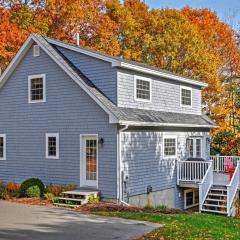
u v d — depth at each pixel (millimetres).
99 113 18047
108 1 35844
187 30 34594
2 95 21703
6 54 28172
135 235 11000
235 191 19984
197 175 21188
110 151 17703
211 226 12531
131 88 19500
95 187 18234
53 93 19672
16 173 21031
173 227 11914
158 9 37156
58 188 18234
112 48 33594
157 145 20422
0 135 21734
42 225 12281
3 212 14609
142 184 19047
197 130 24562
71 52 19969
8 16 29031
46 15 30719
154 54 35281
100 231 11484
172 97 23047
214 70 34125
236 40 38000
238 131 31734
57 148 19438
